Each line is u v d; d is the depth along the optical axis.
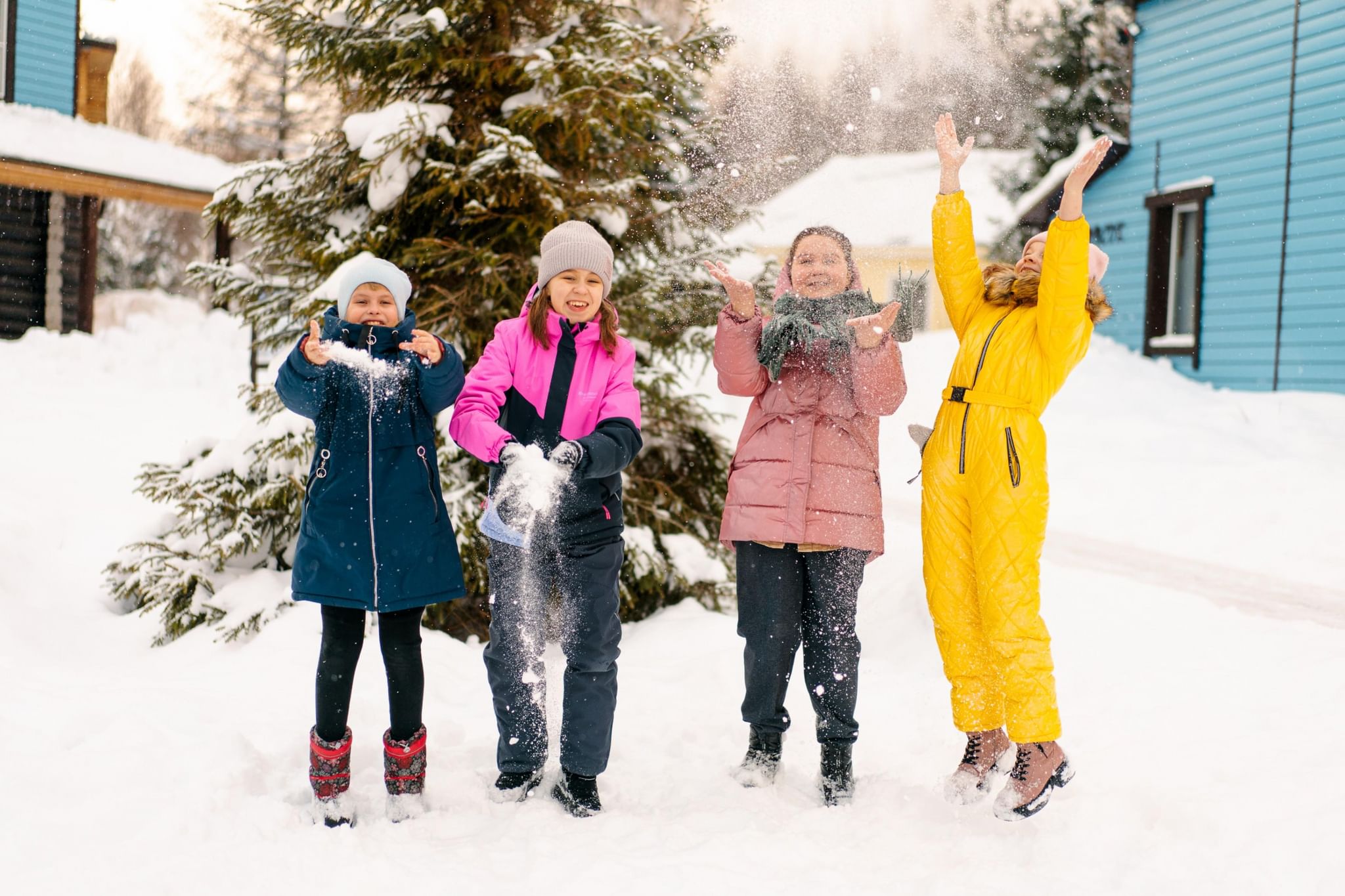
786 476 3.00
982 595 2.86
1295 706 3.54
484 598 5.15
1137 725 3.40
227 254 15.67
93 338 14.96
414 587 2.80
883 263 11.14
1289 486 8.49
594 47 5.67
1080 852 2.49
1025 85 20.73
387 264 2.99
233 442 5.24
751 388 3.13
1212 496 8.59
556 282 3.05
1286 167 13.81
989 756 2.96
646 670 4.36
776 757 3.09
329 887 2.31
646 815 2.84
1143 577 6.38
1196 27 15.12
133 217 31.19
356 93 6.01
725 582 5.54
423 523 2.85
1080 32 20.34
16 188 16.17
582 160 5.57
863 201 19.30
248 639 4.62
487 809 2.86
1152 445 11.17
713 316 5.95
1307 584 6.26
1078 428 12.00
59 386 11.94
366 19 5.59
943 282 3.21
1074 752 3.17
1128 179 16.47
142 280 30.53
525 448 2.87
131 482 7.50
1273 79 13.98
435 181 5.40
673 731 3.59
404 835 2.63
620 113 5.32
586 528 2.93
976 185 20.31
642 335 5.81
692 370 6.39
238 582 4.94
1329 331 13.29
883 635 4.77
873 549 3.02
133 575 5.05
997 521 2.84
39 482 7.19
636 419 3.05
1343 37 13.05
